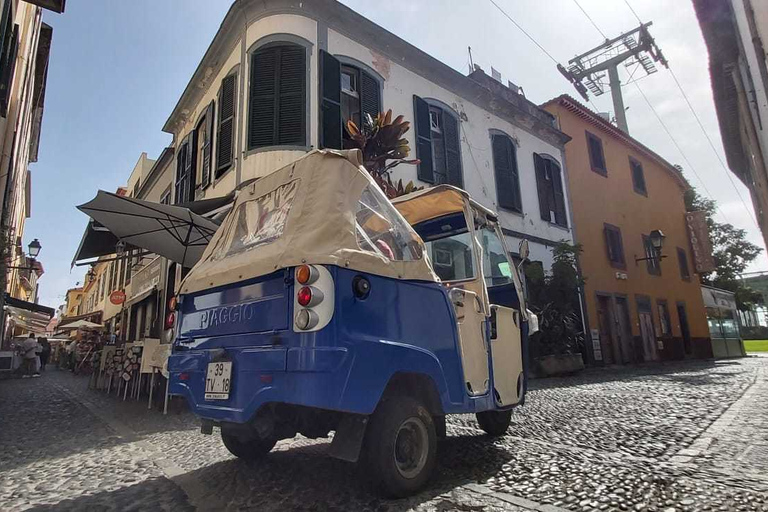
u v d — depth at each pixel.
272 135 10.08
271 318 2.83
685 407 6.44
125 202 7.06
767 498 2.86
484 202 14.43
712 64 7.77
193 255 9.48
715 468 3.52
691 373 12.61
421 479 3.03
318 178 3.14
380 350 2.80
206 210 9.22
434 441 3.20
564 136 18.47
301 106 10.23
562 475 3.38
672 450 4.07
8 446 4.81
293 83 10.34
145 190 19.17
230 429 3.19
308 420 3.14
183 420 6.33
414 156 12.49
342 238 2.86
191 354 3.36
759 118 5.19
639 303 20.33
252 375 2.81
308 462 3.88
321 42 10.95
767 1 4.33
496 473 3.48
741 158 11.52
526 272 13.14
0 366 16.47
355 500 2.93
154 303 15.02
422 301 3.29
